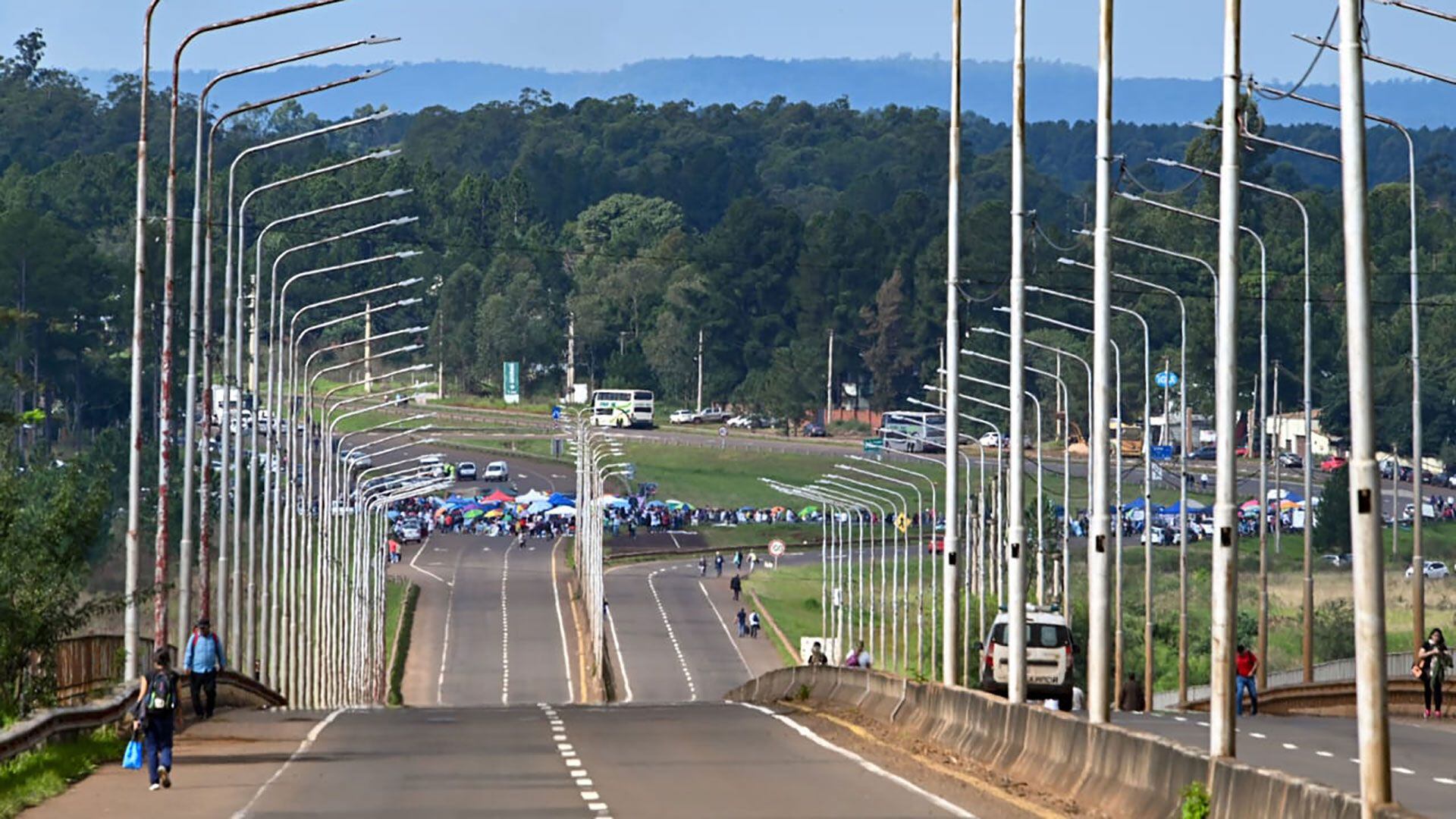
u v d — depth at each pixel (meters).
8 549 112.69
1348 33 53.41
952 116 128.50
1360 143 53.12
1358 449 52.28
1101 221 93.56
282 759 102.25
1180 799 64.94
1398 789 86.19
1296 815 55.12
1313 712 189.00
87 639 128.12
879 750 105.88
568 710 159.00
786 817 73.00
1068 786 79.00
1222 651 70.25
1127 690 186.25
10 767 84.25
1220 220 75.69
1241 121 76.31
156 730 85.56
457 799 80.75
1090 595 88.44
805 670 172.75
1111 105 94.81
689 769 94.38
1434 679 151.25
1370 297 52.78
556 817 73.69
